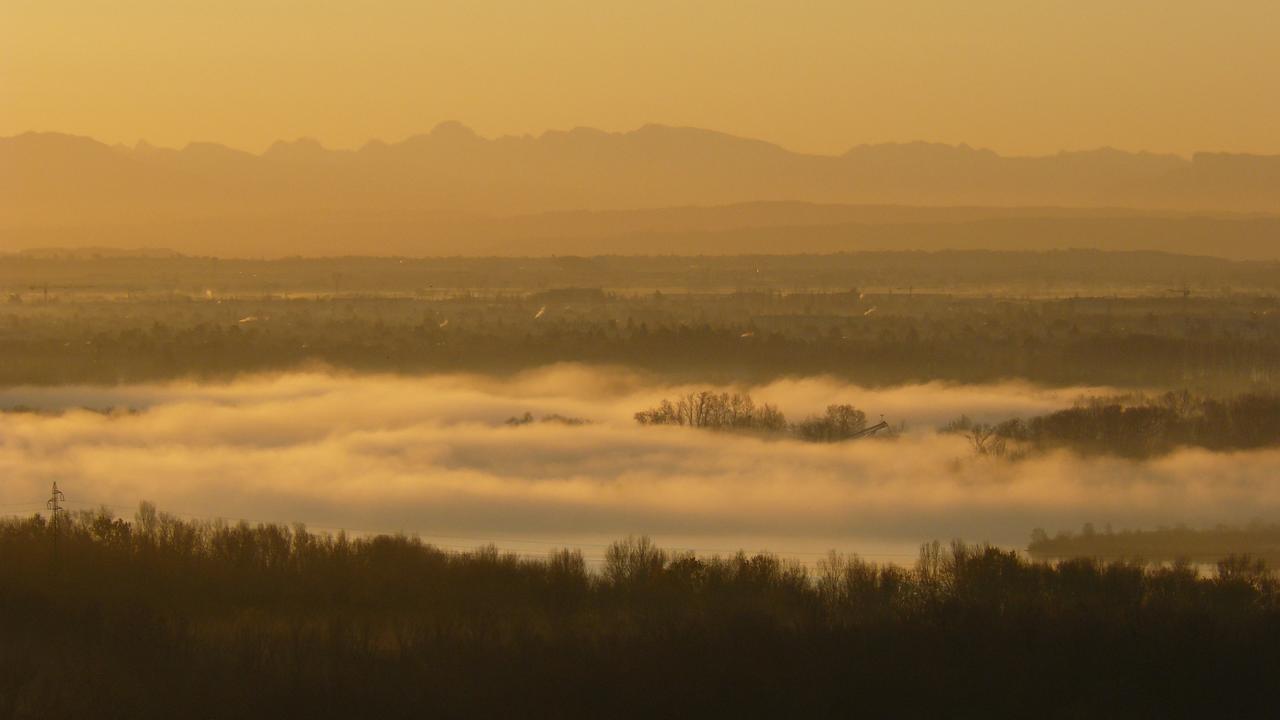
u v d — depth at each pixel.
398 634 111.38
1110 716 95.88
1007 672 102.44
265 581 132.25
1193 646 107.38
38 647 105.06
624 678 100.06
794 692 97.81
